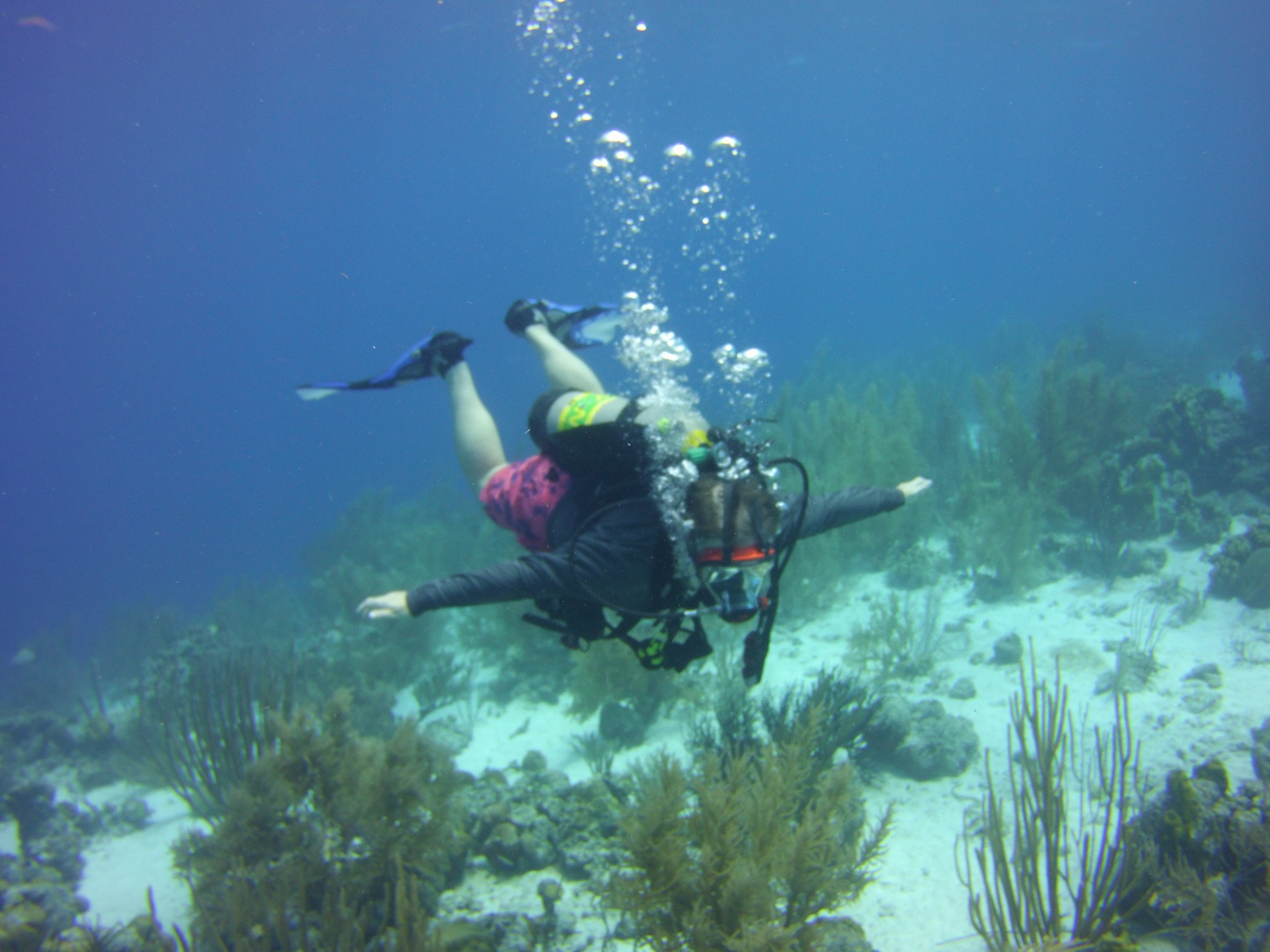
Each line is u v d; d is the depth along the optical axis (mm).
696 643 2596
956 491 11617
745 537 2158
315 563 16719
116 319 127250
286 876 4395
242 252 119375
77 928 4887
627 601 2396
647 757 6746
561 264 148250
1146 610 7758
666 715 7547
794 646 8406
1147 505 9125
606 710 7238
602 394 2906
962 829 5227
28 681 13727
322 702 8234
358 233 127812
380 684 8797
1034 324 28188
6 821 7703
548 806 5562
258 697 7547
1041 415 10758
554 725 7934
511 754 7500
